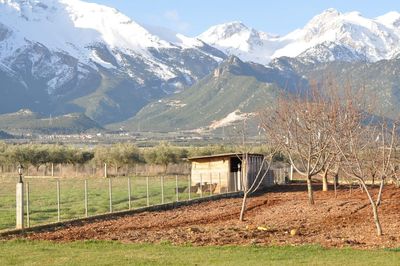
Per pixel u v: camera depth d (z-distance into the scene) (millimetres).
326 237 24031
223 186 57094
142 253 20766
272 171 64812
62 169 97188
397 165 40562
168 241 23500
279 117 44469
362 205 37031
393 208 34844
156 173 90750
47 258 19953
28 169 97750
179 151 96125
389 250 20500
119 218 33406
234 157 59062
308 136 41781
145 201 44469
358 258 19109
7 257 20250
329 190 52906
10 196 50375
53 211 37656
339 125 37562
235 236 24672
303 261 18797
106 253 20844
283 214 33688
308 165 39281
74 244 23141
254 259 19312
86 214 32625
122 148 97688
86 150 102688
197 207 40125
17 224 27453
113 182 69625
